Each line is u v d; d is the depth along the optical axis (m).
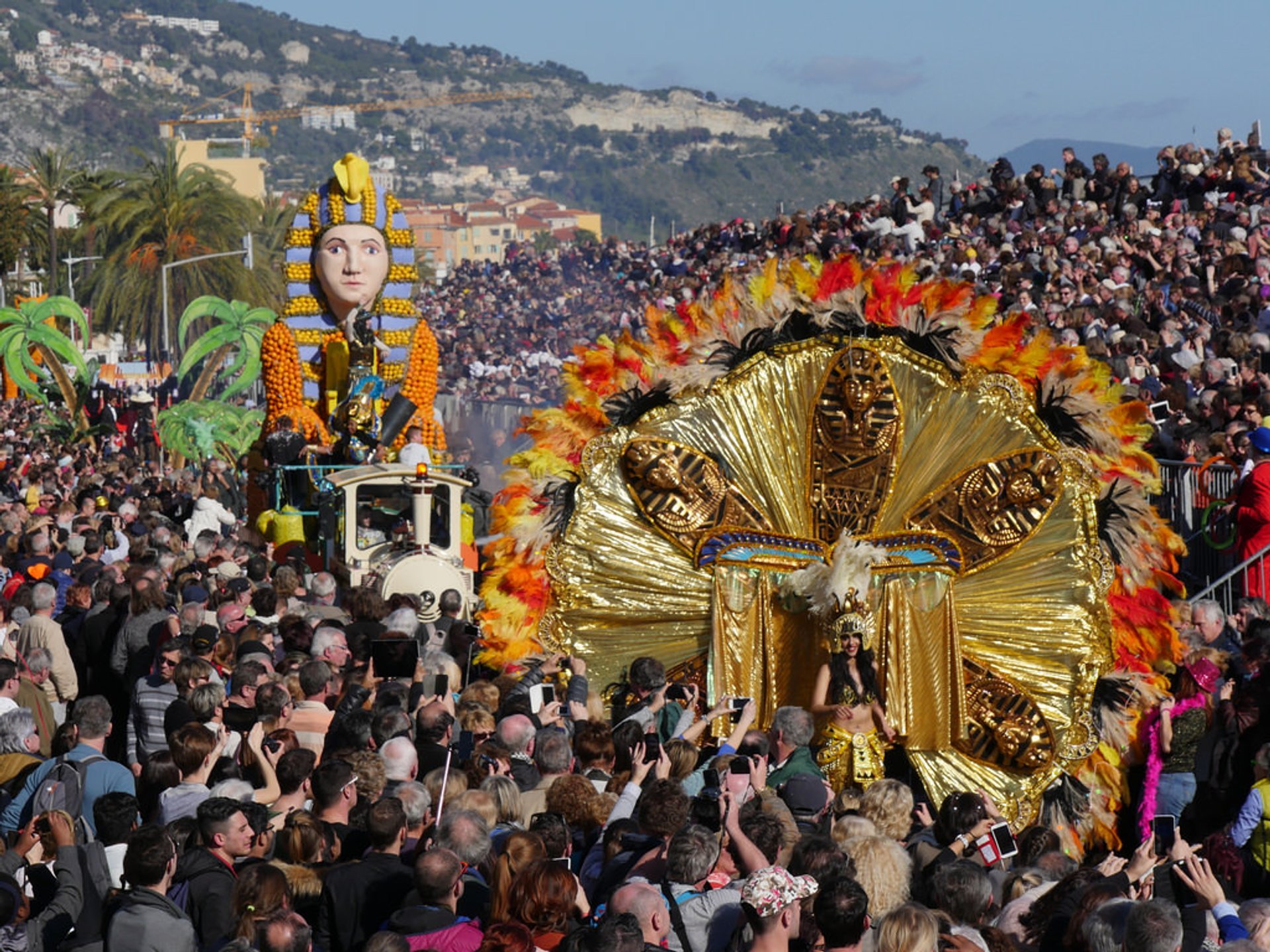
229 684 17.42
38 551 25.23
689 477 19.41
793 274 19.50
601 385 19.66
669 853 10.92
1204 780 17.48
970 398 19.39
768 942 9.74
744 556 19.38
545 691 15.98
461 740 14.10
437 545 27.80
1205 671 17.42
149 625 19.20
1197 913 10.42
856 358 19.22
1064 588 19.28
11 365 77.00
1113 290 34.12
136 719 16.53
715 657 19.22
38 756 14.94
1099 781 19.23
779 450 19.53
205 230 121.19
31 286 164.50
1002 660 19.23
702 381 19.64
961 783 19.06
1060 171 45.22
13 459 53.22
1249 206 38.25
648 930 10.24
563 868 10.37
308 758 12.99
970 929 10.23
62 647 19.19
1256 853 14.14
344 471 27.95
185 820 12.15
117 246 124.06
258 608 20.17
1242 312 30.38
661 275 64.88
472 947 10.28
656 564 19.56
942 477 19.42
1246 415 23.42
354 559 27.53
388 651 15.89
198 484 46.44
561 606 19.61
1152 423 19.81
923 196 47.12
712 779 11.61
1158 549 19.53
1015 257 38.78
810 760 15.34
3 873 11.71
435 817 12.27
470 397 59.06
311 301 35.41
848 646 18.58
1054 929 10.41
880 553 19.03
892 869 11.25
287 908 10.64
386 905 11.16
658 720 17.36
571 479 19.69
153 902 10.82
